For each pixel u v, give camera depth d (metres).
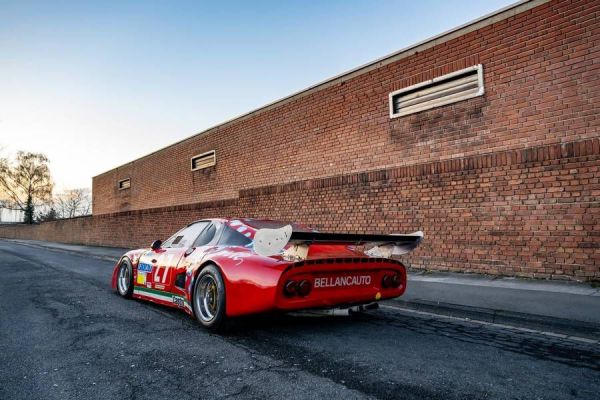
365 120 8.89
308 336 3.78
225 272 3.75
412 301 4.97
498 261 6.55
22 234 43.88
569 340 3.61
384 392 2.45
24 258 15.10
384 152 8.48
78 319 4.59
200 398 2.38
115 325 4.28
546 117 6.22
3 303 5.70
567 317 3.87
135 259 5.80
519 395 2.40
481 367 2.90
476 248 6.82
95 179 25.11
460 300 4.84
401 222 7.91
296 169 10.62
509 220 6.45
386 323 4.30
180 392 2.48
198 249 4.54
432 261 7.38
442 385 2.56
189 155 15.63
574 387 2.52
